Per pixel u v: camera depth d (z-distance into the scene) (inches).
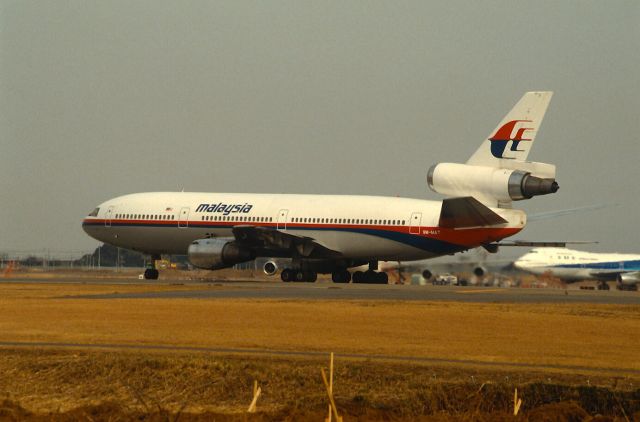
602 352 3971.5
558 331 4635.8
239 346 4050.2
